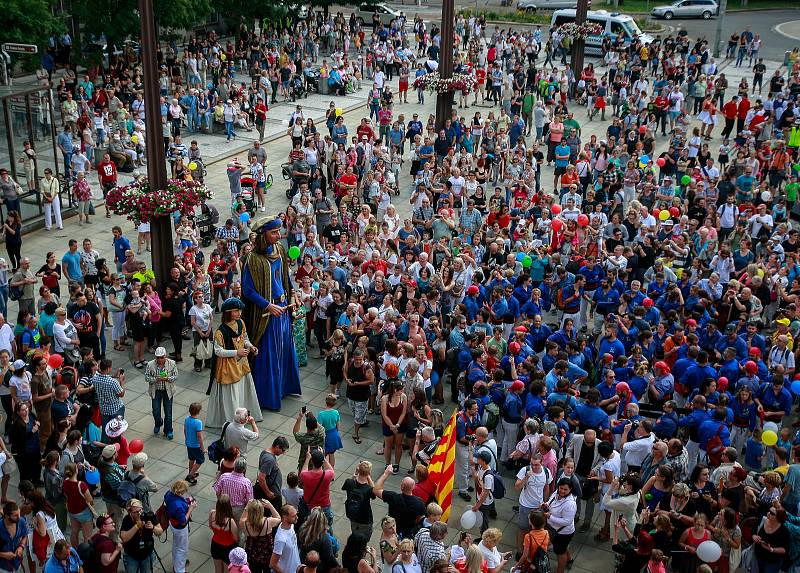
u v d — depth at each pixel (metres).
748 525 12.35
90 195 26.12
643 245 21.70
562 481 12.34
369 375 15.97
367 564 10.81
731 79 45.78
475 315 18.67
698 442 14.56
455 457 14.58
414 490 12.69
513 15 63.75
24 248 24.23
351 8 61.41
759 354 16.45
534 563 11.43
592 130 37.62
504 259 21.16
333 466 15.36
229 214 27.25
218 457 13.75
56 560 10.83
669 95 37.22
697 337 16.97
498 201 24.39
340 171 28.92
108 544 11.12
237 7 46.28
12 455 14.95
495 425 14.77
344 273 19.67
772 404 15.63
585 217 22.41
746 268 21.03
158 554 13.09
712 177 27.48
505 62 44.72
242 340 16.33
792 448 14.37
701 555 11.32
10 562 11.38
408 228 22.06
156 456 15.57
